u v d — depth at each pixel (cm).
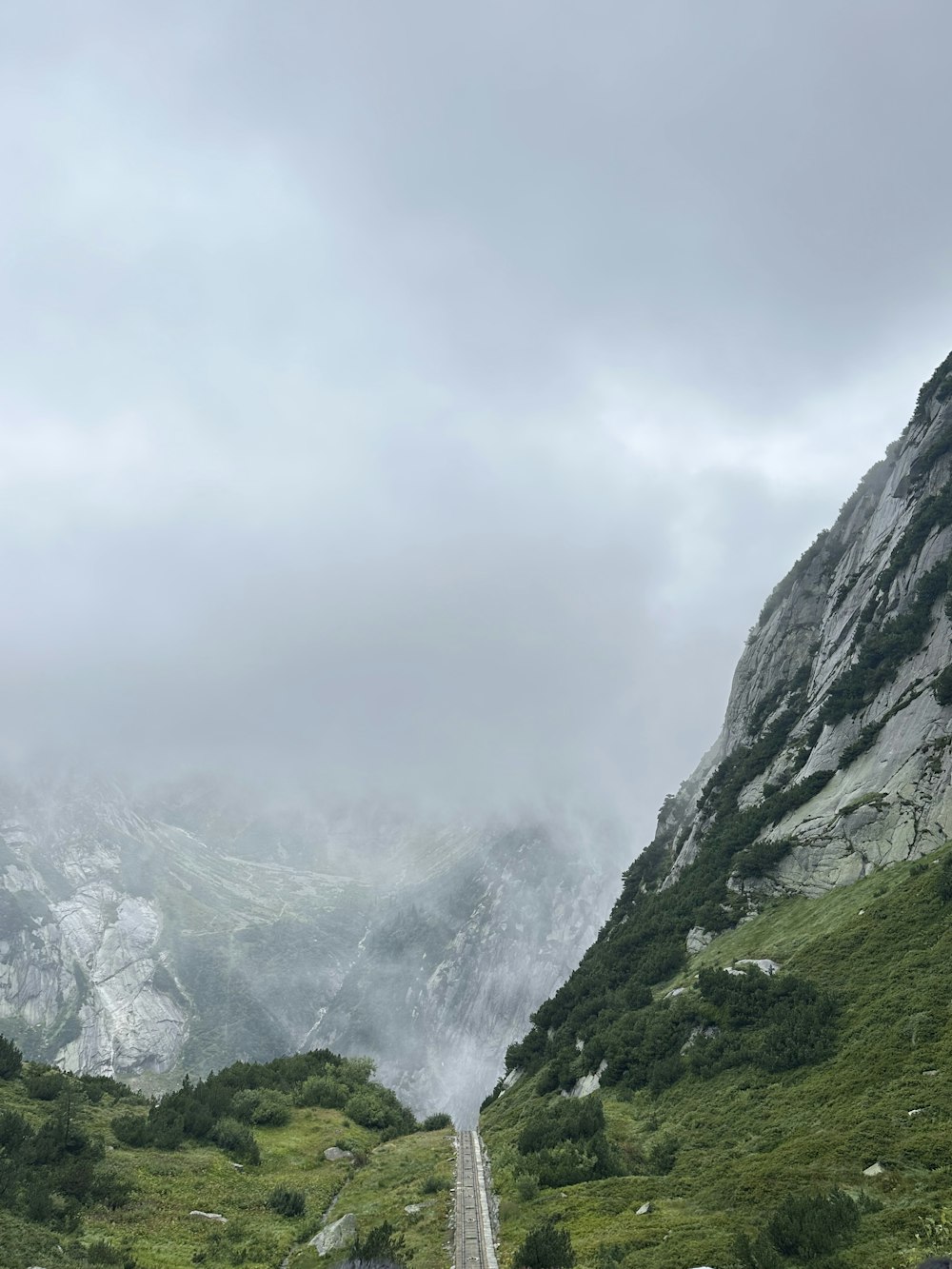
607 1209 3628
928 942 4834
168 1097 6169
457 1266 3438
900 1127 3303
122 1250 3562
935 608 7894
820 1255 2536
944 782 6294
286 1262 3909
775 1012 5116
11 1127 4500
